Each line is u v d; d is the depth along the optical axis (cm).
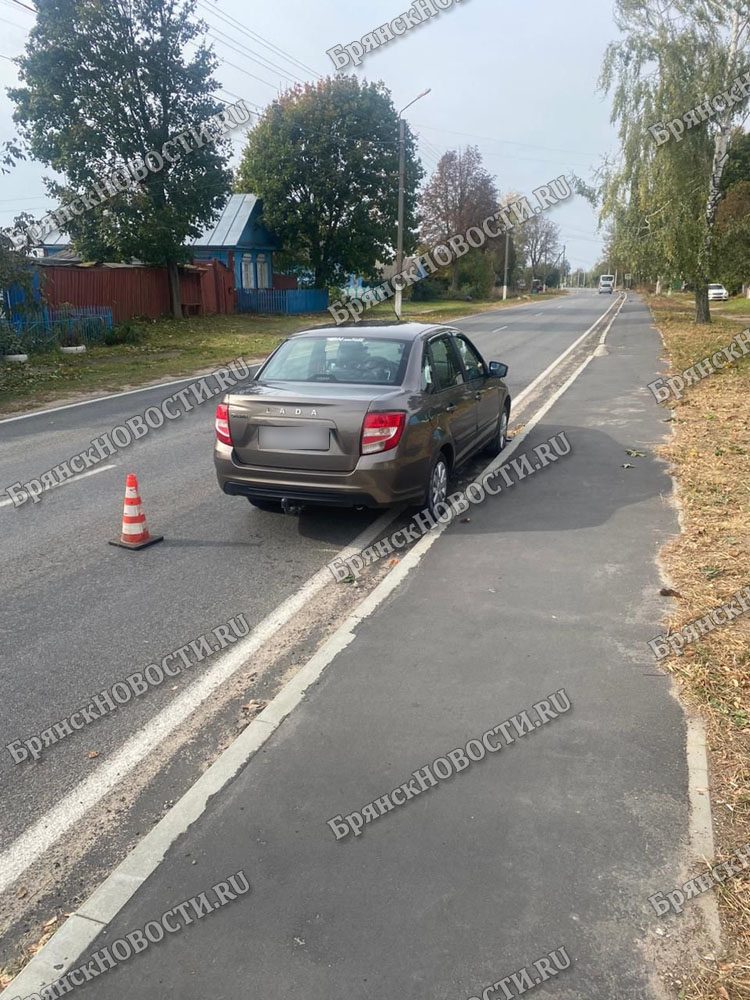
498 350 2216
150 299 3139
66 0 2708
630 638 445
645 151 2578
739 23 2355
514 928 251
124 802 325
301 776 329
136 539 624
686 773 324
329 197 4003
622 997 227
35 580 558
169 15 2836
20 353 1948
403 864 279
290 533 656
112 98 2766
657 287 6900
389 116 3972
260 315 3800
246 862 282
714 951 240
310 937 250
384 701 385
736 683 387
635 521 650
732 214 3400
